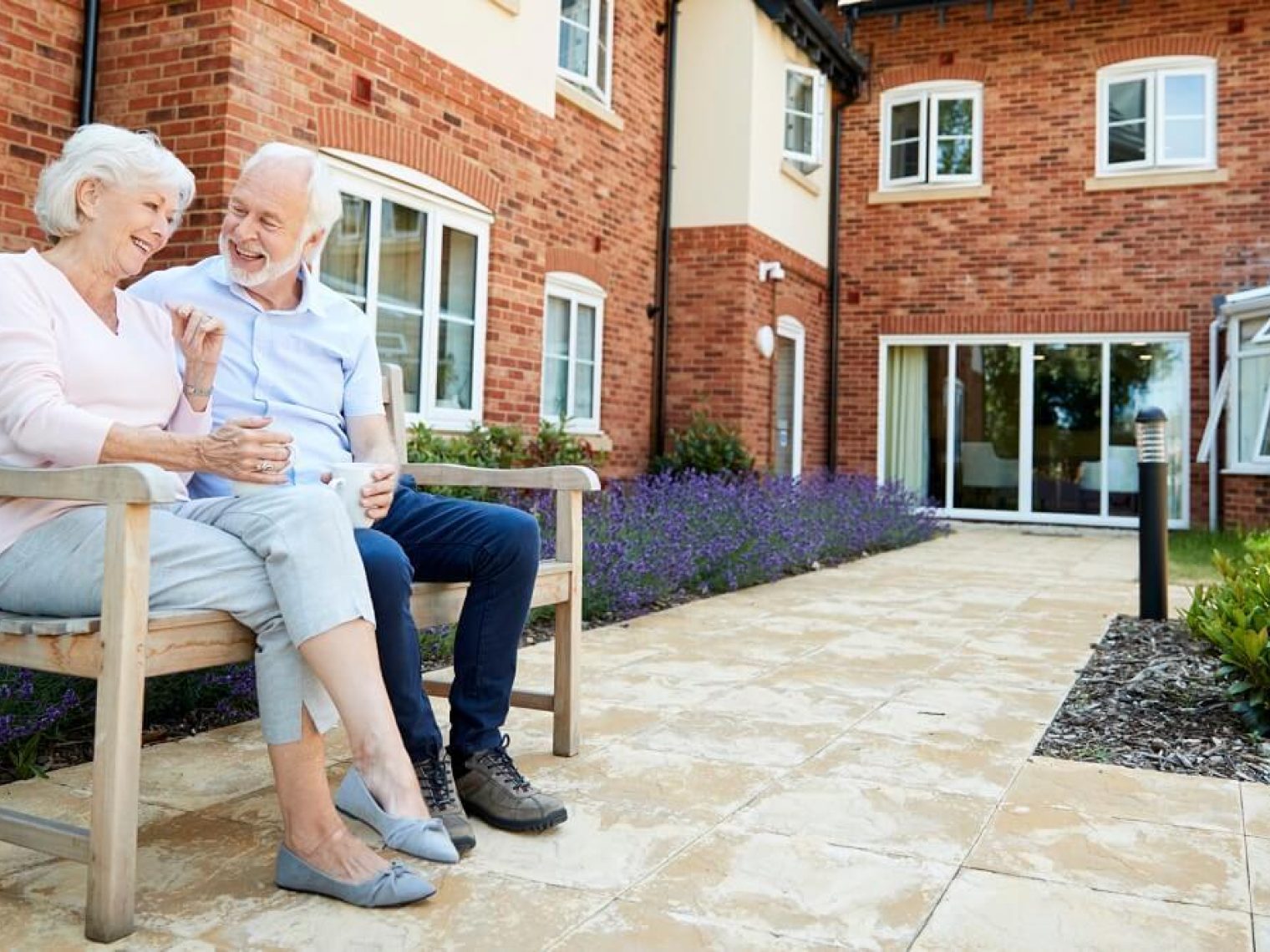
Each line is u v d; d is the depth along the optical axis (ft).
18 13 15.89
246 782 8.46
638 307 33.04
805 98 38.11
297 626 6.17
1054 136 39.83
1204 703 11.57
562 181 28.81
